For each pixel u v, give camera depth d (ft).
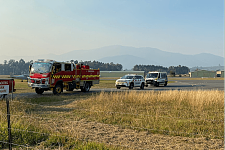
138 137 23.38
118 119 31.53
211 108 40.55
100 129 26.25
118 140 22.29
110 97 52.65
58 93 68.39
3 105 38.32
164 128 26.09
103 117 32.40
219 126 27.04
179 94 55.26
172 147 20.45
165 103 47.47
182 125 27.76
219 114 34.91
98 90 88.28
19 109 37.04
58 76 67.97
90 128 26.68
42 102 49.85
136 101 47.57
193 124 28.35
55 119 30.78
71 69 73.05
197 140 22.53
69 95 66.49
